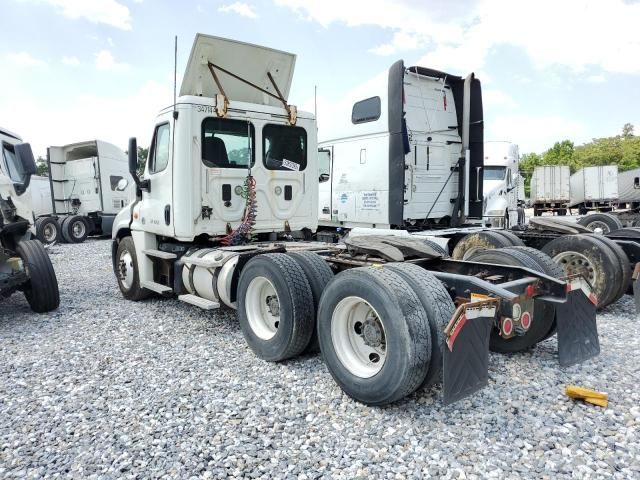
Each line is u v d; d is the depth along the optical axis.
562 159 59.28
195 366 4.39
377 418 3.35
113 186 17.88
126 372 4.28
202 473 2.74
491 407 3.49
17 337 5.38
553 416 3.35
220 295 5.23
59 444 3.08
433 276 3.50
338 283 3.64
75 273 10.17
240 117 5.90
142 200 6.65
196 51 5.68
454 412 3.42
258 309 4.69
